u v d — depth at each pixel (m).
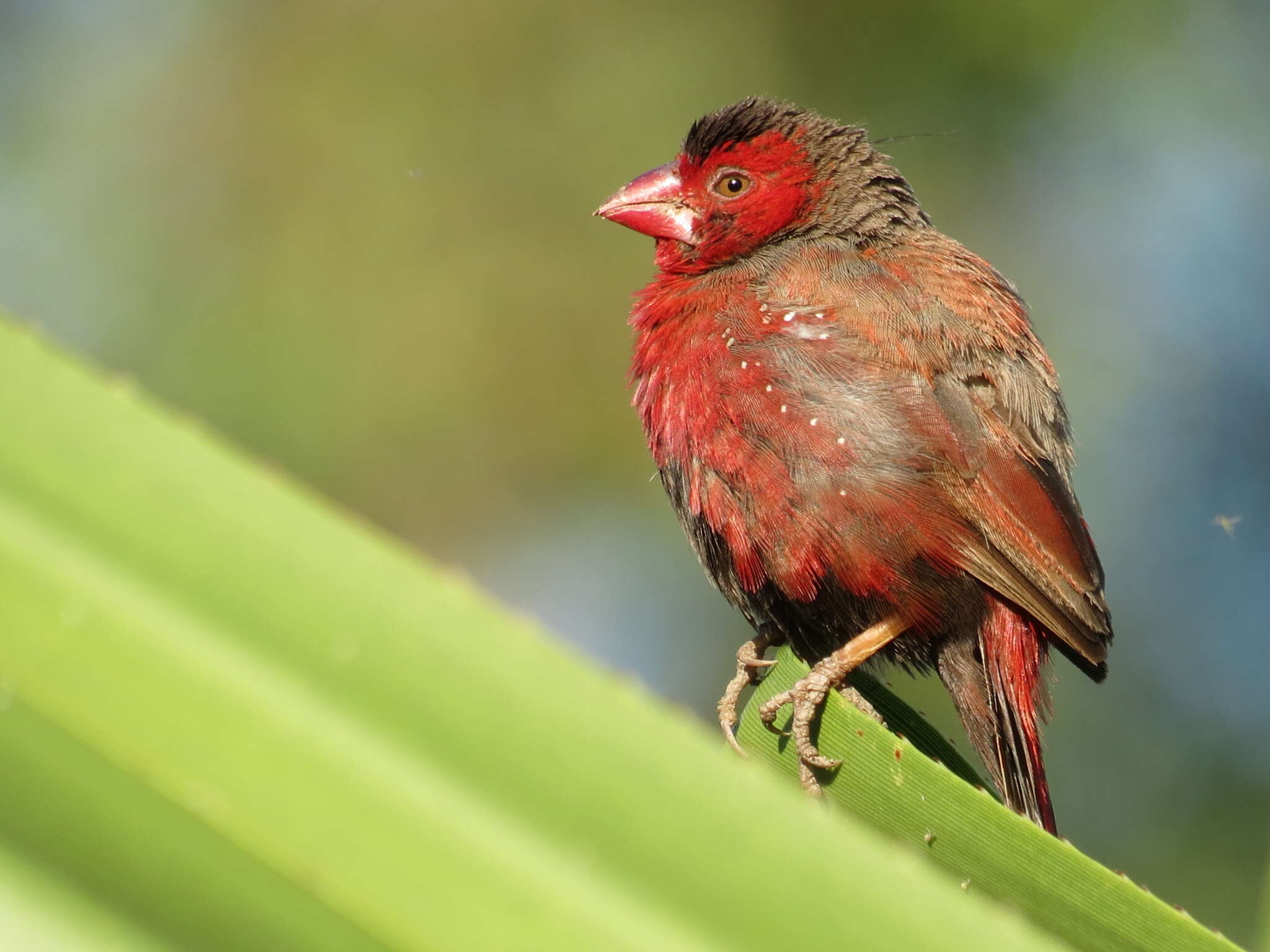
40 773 2.17
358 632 2.29
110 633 2.22
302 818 2.22
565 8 17.78
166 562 2.27
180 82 17.95
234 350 17.00
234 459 2.31
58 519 2.26
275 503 2.31
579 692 2.32
